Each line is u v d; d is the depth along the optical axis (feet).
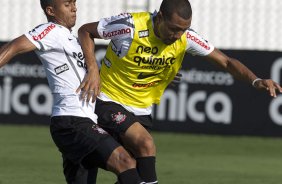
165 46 60.44
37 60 128.16
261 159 101.50
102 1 145.48
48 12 58.18
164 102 125.08
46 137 117.80
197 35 61.67
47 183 79.41
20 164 92.02
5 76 129.29
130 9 144.77
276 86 61.00
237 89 122.83
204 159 99.86
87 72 57.88
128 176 53.98
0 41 129.18
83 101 56.75
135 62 61.05
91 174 60.18
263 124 122.62
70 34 57.93
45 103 128.77
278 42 142.92
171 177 84.28
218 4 143.74
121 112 62.18
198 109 124.16
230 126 123.54
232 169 91.81
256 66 122.31
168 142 115.24
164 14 57.72
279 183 82.17
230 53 123.03
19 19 146.30
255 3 142.92
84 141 55.36
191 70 123.95
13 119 129.80
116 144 55.31
